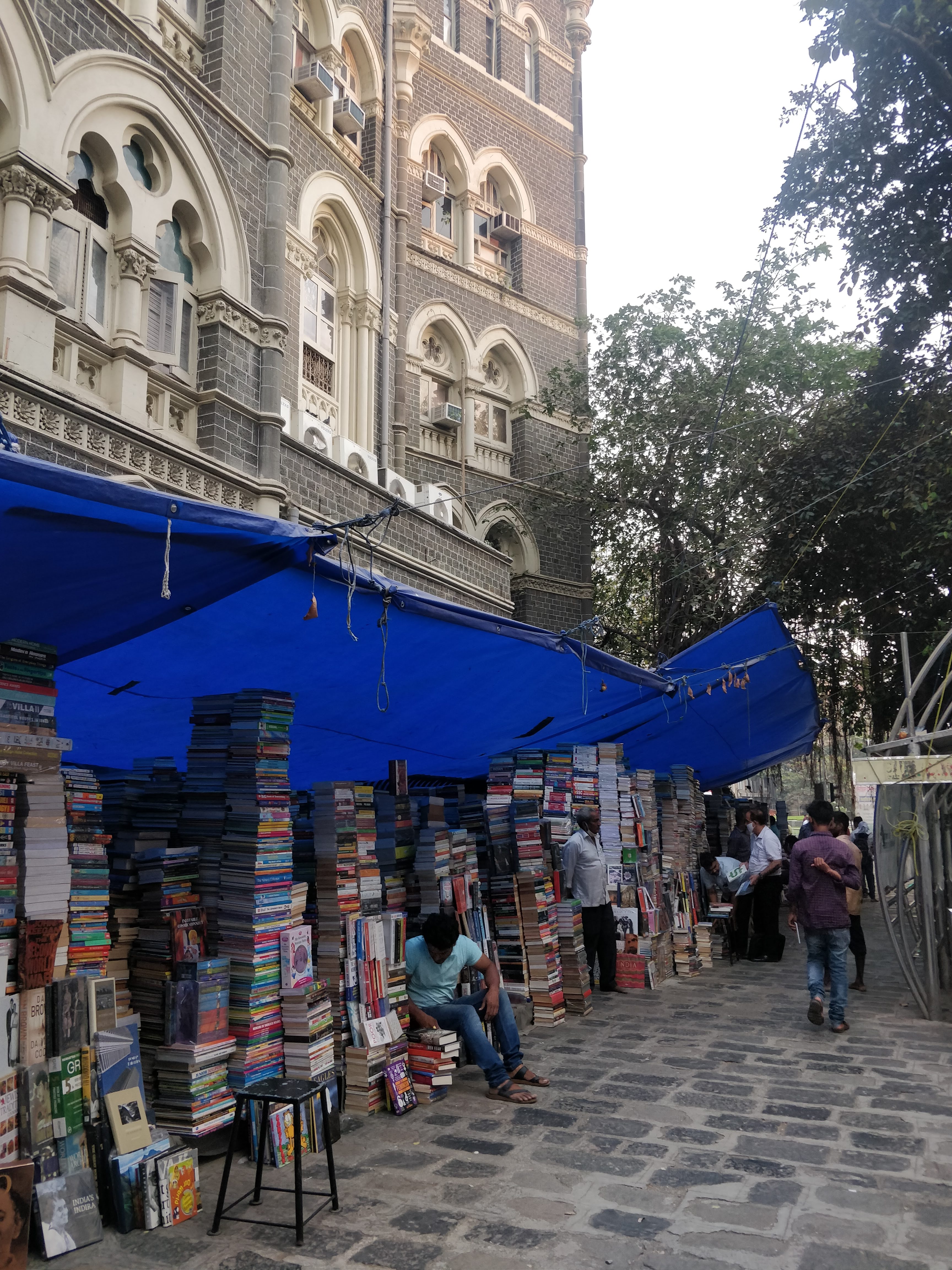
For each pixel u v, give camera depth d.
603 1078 6.66
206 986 5.11
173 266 12.35
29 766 4.46
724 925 12.73
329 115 17.19
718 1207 4.45
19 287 9.58
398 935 6.58
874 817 9.54
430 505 17.94
